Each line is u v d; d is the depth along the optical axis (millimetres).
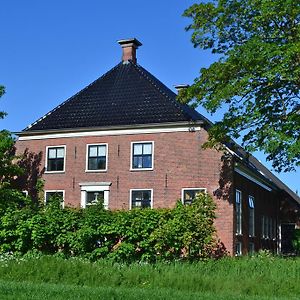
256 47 21672
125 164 27109
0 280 15133
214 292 14461
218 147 25109
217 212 25156
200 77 23609
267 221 34344
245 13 23156
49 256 18891
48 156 28625
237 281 15695
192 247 20859
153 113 27406
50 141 28734
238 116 23344
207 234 21281
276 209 37719
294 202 38844
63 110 29531
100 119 28266
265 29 22703
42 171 28516
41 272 16047
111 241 21266
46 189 28172
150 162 26766
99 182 27328
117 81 30078
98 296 11844
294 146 20922
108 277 15641
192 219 20891
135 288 14367
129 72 30328
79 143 28156
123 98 28953
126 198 26781
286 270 17312
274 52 20984
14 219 21719
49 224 21562
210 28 24125
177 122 26391
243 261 18969
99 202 22266
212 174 25531
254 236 30062
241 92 22719
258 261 18953
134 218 21109
